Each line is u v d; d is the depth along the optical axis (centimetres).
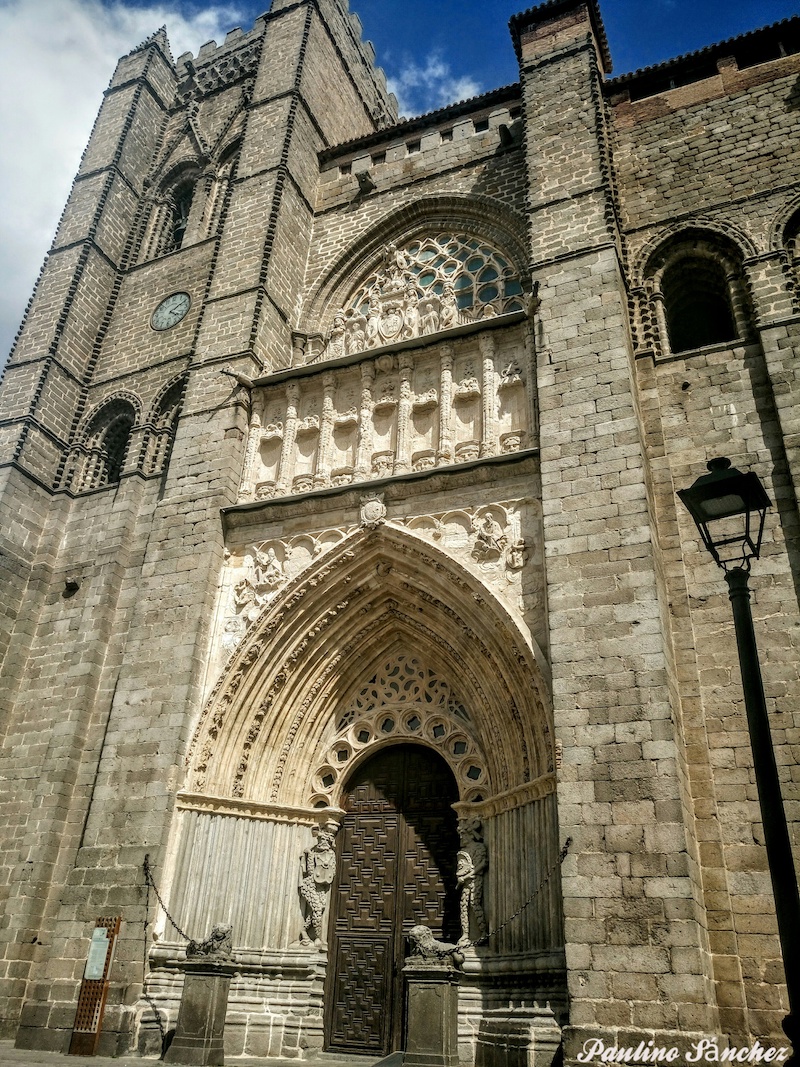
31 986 1836
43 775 2111
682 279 2289
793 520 1742
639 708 1492
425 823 1889
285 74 3153
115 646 2289
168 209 3606
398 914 1814
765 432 1870
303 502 2114
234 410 2323
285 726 1991
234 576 2116
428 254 2786
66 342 3019
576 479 1767
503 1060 1370
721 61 2530
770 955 1414
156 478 2562
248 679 1962
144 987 1667
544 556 1748
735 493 1111
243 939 1766
